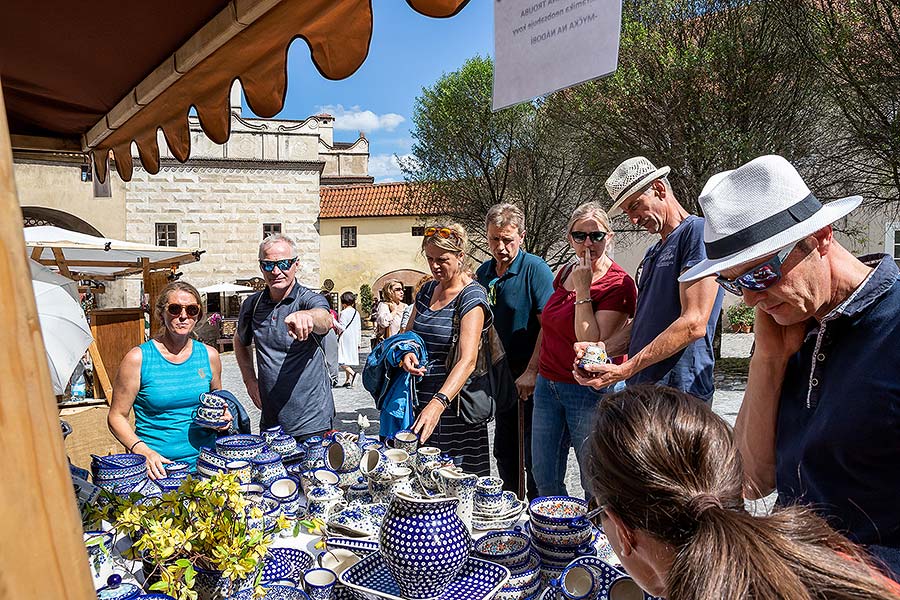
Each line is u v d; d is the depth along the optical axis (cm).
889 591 85
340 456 232
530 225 1944
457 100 1944
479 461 327
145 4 201
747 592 80
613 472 99
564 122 1438
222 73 235
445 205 2070
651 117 1269
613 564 179
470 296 319
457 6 141
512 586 162
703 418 101
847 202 152
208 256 2462
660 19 1311
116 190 2269
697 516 89
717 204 157
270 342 354
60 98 304
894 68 991
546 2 121
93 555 173
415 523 149
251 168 2502
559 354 347
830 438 154
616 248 1997
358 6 171
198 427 307
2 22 217
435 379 323
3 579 41
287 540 201
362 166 3459
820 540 94
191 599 141
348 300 1158
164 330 316
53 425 44
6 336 41
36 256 727
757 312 176
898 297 148
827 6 1073
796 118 1227
